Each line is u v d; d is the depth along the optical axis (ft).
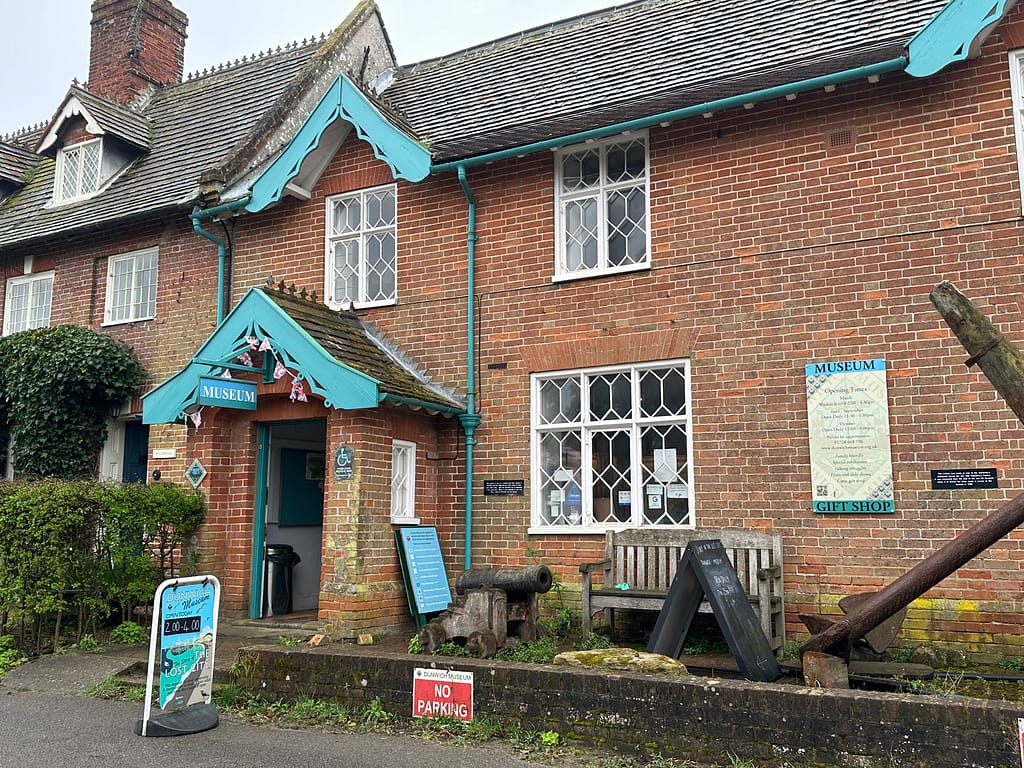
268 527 39.50
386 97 47.16
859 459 29.53
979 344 20.17
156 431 44.60
